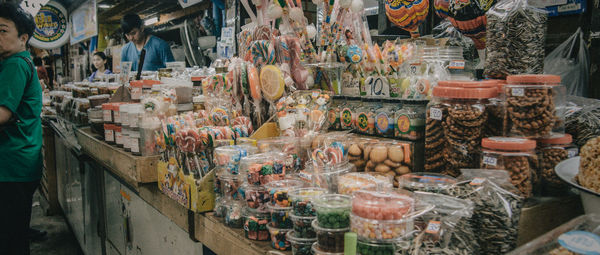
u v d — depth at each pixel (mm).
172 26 5402
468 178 1141
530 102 1178
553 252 786
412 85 1511
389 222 878
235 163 1464
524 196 1122
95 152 2791
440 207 1014
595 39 2111
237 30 3170
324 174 1278
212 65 3451
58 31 5766
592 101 1416
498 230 1021
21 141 2623
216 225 1483
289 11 1967
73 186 3916
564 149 1200
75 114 3406
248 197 1307
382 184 1164
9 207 2611
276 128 1823
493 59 1423
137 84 2545
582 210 1242
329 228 980
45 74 7652
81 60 7527
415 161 1434
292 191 1171
